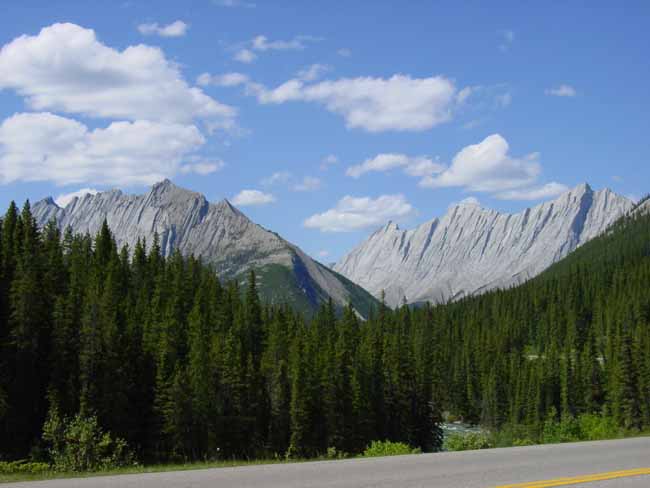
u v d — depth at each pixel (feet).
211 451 258.16
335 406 291.58
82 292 303.07
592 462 54.90
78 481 46.29
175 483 45.03
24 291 247.50
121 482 45.57
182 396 252.62
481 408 483.10
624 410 337.93
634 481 46.03
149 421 259.60
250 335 362.74
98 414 237.45
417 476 47.52
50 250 356.79
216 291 404.77
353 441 294.05
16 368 236.63
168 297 367.86
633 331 471.21
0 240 322.96
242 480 46.14
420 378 359.87
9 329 248.32
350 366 312.71
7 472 84.69
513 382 447.83
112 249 431.02
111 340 251.60
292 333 359.05
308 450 277.44
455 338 615.16
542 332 618.85
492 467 51.93
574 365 437.17
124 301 329.72
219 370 274.16
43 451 211.00
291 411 276.21
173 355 279.08
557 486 44.04
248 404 276.62
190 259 471.62
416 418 348.38
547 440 247.50
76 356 247.70
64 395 236.63
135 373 264.93
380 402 329.72
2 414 216.54
